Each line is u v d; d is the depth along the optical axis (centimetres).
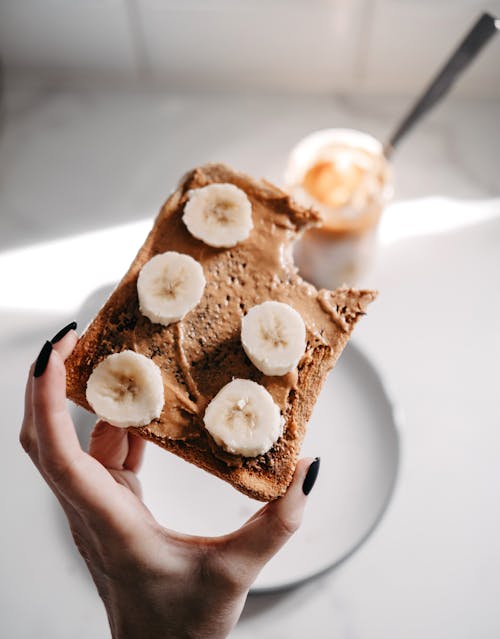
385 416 50
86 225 57
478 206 58
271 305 36
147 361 35
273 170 59
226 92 62
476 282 56
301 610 47
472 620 47
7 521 48
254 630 47
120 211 58
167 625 37
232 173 39
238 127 61
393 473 48
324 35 59
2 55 61
